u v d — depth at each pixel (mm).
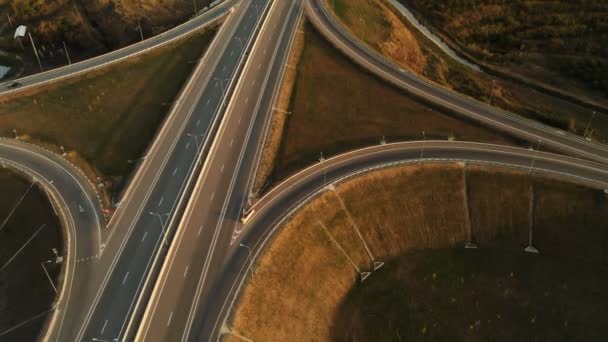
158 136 81812
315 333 61562
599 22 118938
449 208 75375
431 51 119250
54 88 95625
